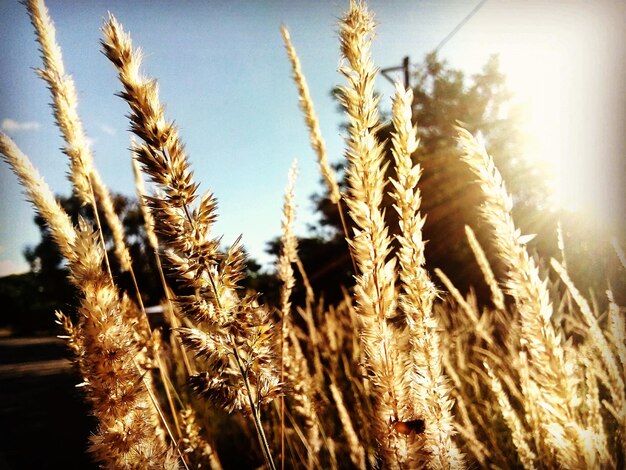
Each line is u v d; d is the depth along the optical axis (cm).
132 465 21
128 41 18
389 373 19
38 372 289
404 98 19
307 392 47
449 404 20
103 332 21
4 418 170
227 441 70
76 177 30
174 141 18
